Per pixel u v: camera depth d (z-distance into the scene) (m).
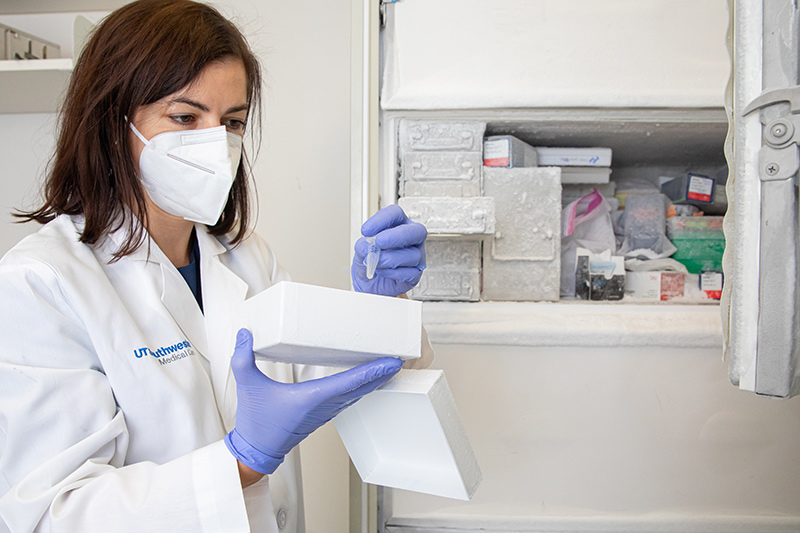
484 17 1.21
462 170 1.29
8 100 1.40
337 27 1.52
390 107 1.21
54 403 0.61
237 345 0.61
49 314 0.64
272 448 0.61
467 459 0.68
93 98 0.72
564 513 1.22
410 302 0.61
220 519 0.58
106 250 0.77
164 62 0.69
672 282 1.39
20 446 0.60
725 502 1.22
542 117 1.24
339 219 1.53
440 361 1.23
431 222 1.19
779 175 0.57
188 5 0.74
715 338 1.21
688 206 1.51
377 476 0.74
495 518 1.20
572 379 1.23
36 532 0.58
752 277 0.61
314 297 0.54
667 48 1.20
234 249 0.97
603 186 1.61
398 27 1.22
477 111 1.24
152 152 0.73
